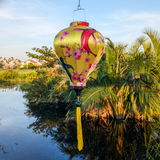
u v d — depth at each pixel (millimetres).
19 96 11102
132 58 5727
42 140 4438
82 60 2902
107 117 6387
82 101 5012
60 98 9023
